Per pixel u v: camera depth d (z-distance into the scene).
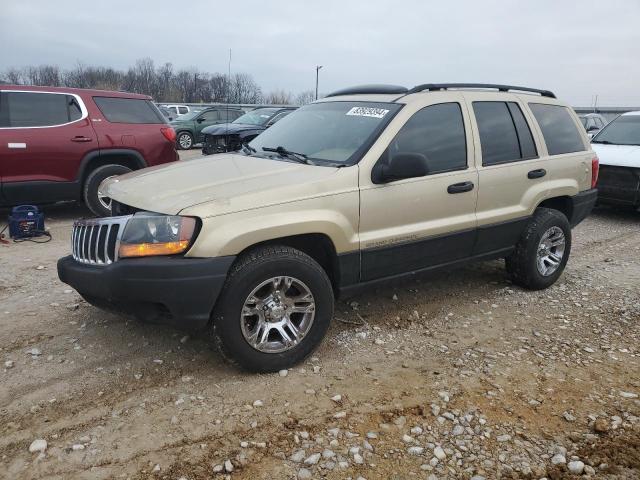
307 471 2.70
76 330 4.21
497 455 2.87
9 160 7.26
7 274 5.51
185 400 3.29
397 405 3.30
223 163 4.18
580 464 2.78
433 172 4.31
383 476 2.69
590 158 5.71
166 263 3.22
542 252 5.29
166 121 8.87
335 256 3.84
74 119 7.82
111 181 4.21
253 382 3.52
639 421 3.18
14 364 3.69
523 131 5.09
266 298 3.55
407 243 4.16
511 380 3.63
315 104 4.98
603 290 5.44
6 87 7.39
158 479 2.63
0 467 2.70
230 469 2.70
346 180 3.79
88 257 3.62
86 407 3.21
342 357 3.89
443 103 4.50
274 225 3.45
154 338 4.09
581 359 3.96
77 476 2.64
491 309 4.88
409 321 4.56
